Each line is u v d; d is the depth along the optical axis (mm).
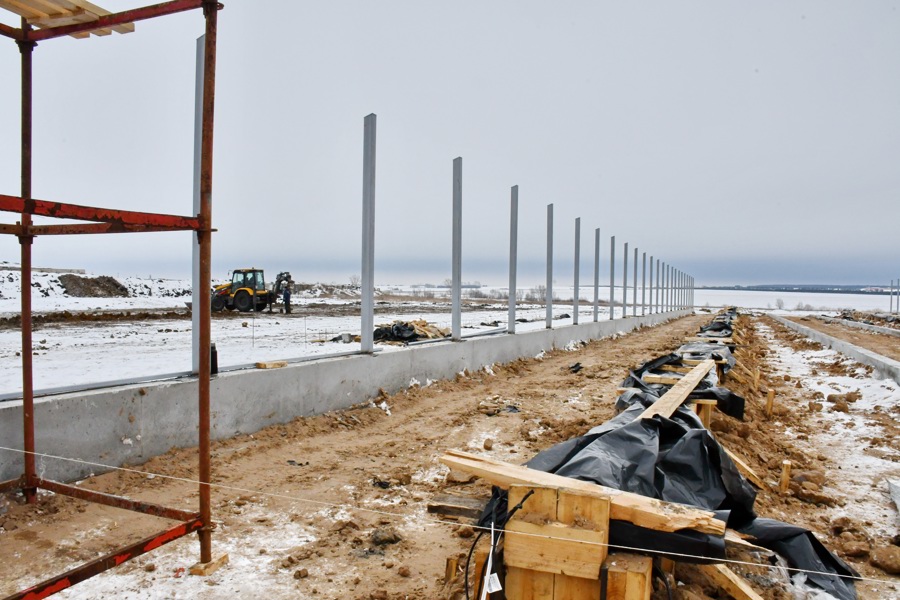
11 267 49781
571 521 3160
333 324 23391
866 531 5227
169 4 3998
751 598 3424
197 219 3941
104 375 8492
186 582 4012
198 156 6973
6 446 5031
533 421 8953
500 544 3244
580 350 20266
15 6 4172
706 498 4055
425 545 4707
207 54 3912
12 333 16703
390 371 10023
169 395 6469
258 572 4203
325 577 4164
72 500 5195
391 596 3926
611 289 28156
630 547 3154
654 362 10211
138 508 4211
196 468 6250
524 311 44781
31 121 4539
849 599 3809
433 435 8078
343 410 8836
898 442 8148
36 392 5656
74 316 23797
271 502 5504
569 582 3084
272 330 19969
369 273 9719
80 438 5625
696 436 4324
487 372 13383
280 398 7828
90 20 4312
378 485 6031
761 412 9672
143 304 36156
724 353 12391
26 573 4051
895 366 11875
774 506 5699
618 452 4152
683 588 3584
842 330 32781
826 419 9688
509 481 3561
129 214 3602
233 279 33406
